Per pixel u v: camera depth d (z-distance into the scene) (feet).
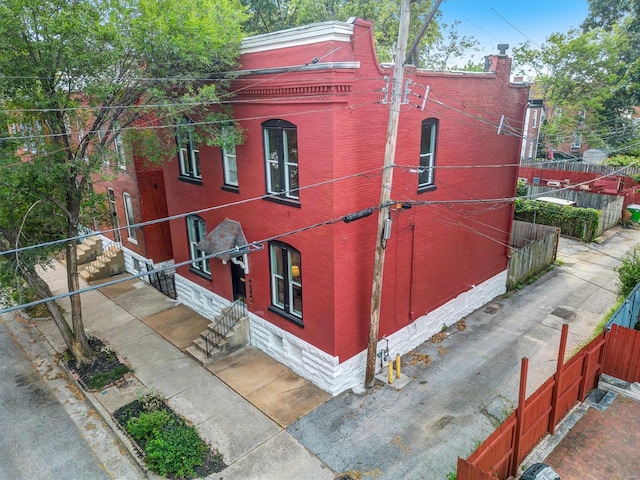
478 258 52.95
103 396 40.57
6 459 34.17
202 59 35.73
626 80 116.57
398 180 39.78
